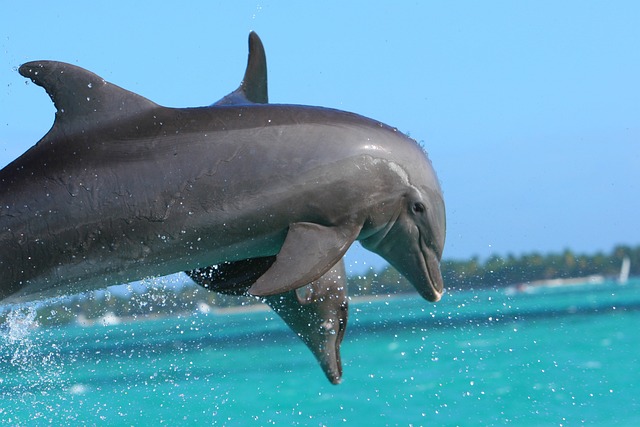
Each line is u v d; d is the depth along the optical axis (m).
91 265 10.09
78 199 9.94
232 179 9.73
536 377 27.06
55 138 10.17
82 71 10.05
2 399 26.64
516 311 84.81
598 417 19.08
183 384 29.53
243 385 28.48
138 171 9.88
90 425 20.22
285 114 10.00
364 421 19.83
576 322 59.41
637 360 30.97
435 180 10.30
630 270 190.50
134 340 66.56
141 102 10.14
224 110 10.06
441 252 10.43
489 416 19.69
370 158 9.84
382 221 9.98
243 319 96.81
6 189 10.15
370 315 91.69
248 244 9.91
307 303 10.41
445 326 65.12
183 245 9.88
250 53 11.09
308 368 34.16
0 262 10.18
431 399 22.84
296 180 9.67
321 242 9.48
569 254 179.38
